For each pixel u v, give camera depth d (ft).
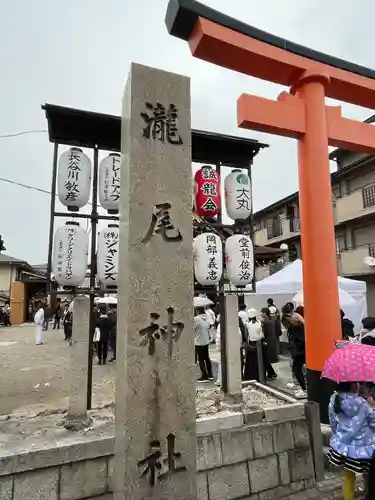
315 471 13.35
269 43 16.67
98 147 15.17
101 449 10.77
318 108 17.75
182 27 15.67
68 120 14.26
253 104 16.97
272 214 82.23
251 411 13.62
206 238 15.55
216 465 11.85
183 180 8.62
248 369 25.52
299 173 18.45
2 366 27.89
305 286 17.62
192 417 7.70
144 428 7.30
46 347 40.34
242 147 17.80
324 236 17.13
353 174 60.39
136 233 7.93
